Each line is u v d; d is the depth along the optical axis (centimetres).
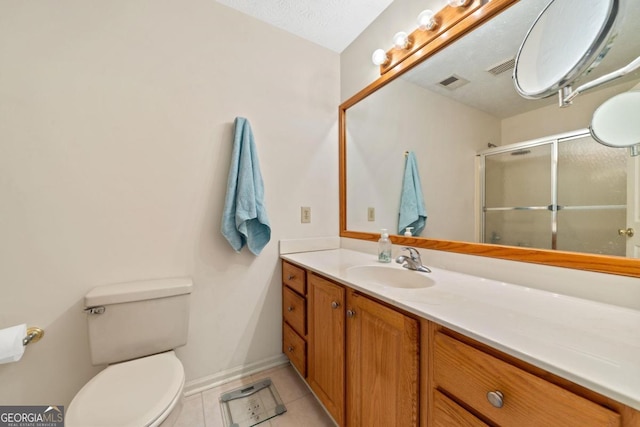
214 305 140
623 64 67
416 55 127
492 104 100
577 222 78
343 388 102
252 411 123
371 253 160
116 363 104
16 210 100
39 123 103
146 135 123
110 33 115
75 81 109
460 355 60
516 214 94
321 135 177
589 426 41
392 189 147
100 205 114
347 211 180
